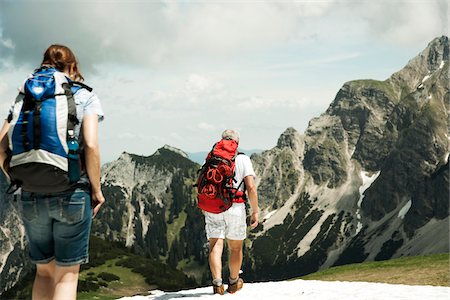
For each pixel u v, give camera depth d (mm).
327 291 12781
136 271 126688
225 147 11867
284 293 12562
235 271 12680
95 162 4859
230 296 12312
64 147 4734
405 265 30469
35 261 5270
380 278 26594
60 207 4832
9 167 5031
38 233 5059
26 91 4836
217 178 11656
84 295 95500
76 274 5160
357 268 34062
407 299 10922
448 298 10844
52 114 4746
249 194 11922
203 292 13797
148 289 117500
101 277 118125
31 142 4688
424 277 24094
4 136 4977
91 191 5008
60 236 4992
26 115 4742
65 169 4738
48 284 5484
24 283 124812
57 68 5285
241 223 12039
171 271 140500
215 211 11953
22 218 5020
